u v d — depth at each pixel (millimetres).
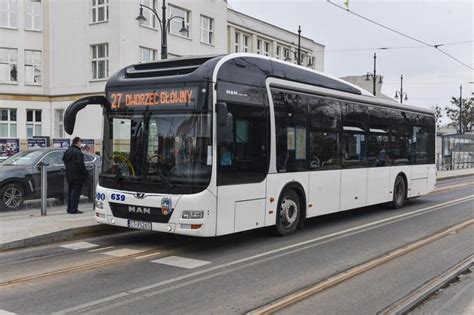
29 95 35625
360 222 12531
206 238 10125
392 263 8125
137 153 8898
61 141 28406
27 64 35781
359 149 12969
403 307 5902
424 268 7809
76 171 11703
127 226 8922
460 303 6191
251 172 9281
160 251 8883
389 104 14523
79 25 34094
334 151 11898
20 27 35500
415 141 16172
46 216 11367
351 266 7871
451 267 7887
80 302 5949
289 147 10359
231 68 8898
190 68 8773
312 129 11078
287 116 10289
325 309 5801
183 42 35906
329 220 12867
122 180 8992
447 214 14086
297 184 10602
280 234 10367
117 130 9242
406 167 15547
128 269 7562
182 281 6926
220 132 8391
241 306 5859
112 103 9367
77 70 34438
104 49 33188
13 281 6809
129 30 32062
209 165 8367
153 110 8852
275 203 9977
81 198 15461
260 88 9578
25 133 35719
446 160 41750
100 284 6719
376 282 6984
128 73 9492
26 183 13359
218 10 39156
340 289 6629
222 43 39656
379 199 14023
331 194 11789
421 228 11617
